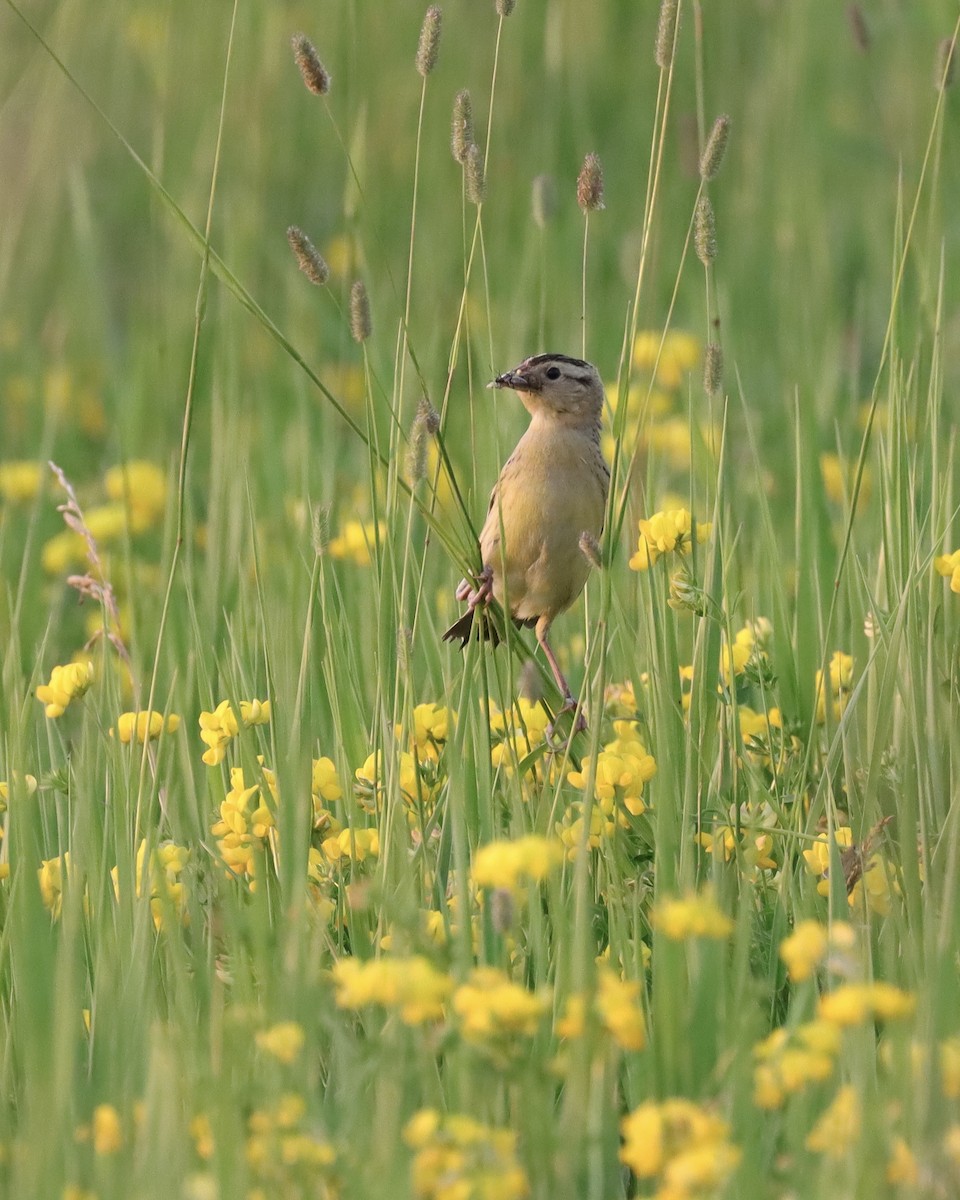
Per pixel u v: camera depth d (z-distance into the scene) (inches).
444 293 700.0
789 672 404.2
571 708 397.7
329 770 359.3
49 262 786.8
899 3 867.4
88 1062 291.7
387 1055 257.0
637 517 422.9
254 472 576.4
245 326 681.0
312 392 659.4
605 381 629.9
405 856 321.4
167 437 633.6
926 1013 261.7
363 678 425.1
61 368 679.7
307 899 315.0
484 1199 222.4
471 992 244.7
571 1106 245.3
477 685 372.2
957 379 589.3
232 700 376.8
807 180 782.5
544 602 468.8
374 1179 233.8
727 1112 253.8
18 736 344.5
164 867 332.2
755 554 462.3
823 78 871.1
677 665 398.3
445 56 834.8
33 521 447.2
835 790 371.6
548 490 451.8
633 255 719.1
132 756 359.3
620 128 850.1
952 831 310.0
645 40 878.4
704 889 332.2
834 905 312.2
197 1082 260.5
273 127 812.6
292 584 442.6
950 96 768.3
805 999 276.5
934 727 360.5
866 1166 229.1
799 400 473.1
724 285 649.0
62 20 802.8
